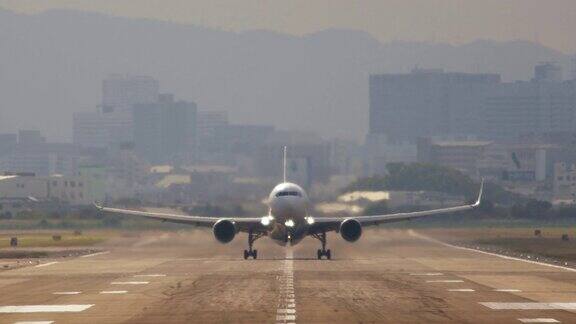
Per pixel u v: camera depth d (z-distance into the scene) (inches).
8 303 7696.9
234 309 7155.5
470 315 6776.6
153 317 6781.5
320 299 7800.2
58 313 7066.9
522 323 6382.9
